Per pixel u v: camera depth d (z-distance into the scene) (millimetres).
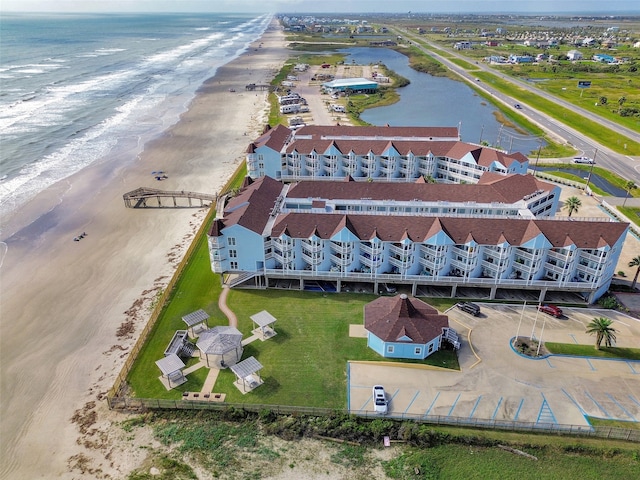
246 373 57281
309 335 67562
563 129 173875
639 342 65750
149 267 85562
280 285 79188
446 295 76562
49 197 112500
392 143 117375
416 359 62656
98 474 48188
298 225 75250
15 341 67438
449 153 114812
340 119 185750
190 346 65250
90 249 91375
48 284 80500
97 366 63125
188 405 55656
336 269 77438
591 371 60781
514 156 107125
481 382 58969
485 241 72188
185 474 47438
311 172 120625
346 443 51062
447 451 49844
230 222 75625
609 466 48188
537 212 90688
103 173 127562
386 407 54250
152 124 175250
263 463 48688
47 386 59906
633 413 54656
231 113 193750
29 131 160375
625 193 117062
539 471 47500
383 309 65625
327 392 57594
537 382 58969
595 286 71875
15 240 94125
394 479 46750
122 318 72312
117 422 54469
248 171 121188
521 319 70438
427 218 74625
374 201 85750
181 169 131125
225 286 78688
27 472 48812
